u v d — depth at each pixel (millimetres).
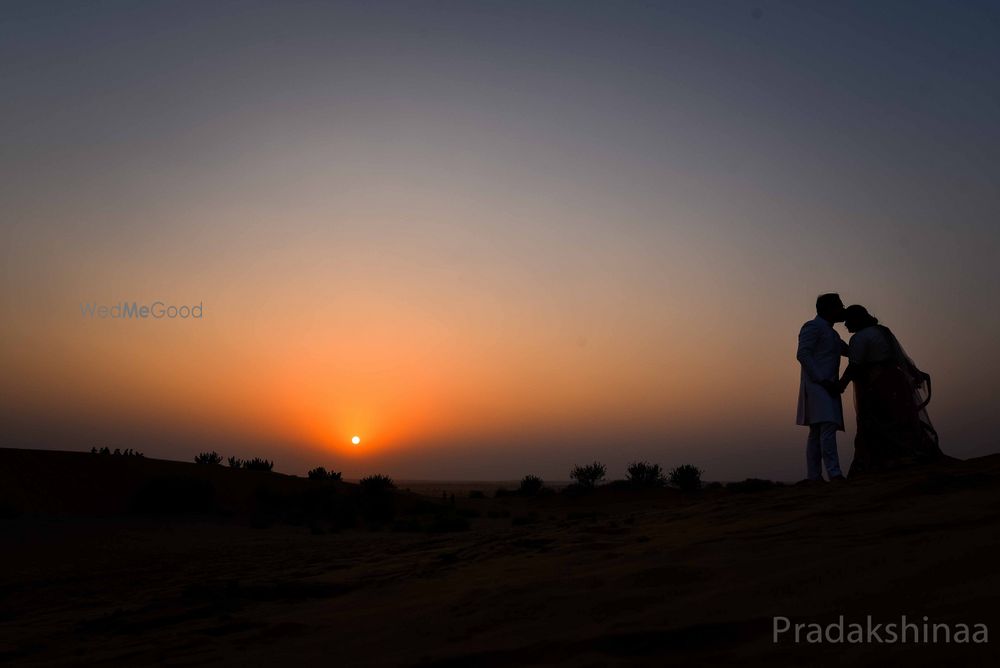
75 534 18625
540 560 6559
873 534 5219
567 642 3773
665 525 7855
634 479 38375
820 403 9930
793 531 5805
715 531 6582
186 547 16656
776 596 4023
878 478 8375
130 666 4902
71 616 7676
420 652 4078
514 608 4656
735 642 3494
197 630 5793
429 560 8219
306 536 20266
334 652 4434
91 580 11320
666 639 3629
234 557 13789
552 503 34969
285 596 7207
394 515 30297
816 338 10117
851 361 9984
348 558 10789
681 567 4984
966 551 4152
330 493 33281
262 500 31250
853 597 3762
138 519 24766
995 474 6965
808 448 10344
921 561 4137
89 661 5188
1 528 19234
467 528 21719
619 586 4777
